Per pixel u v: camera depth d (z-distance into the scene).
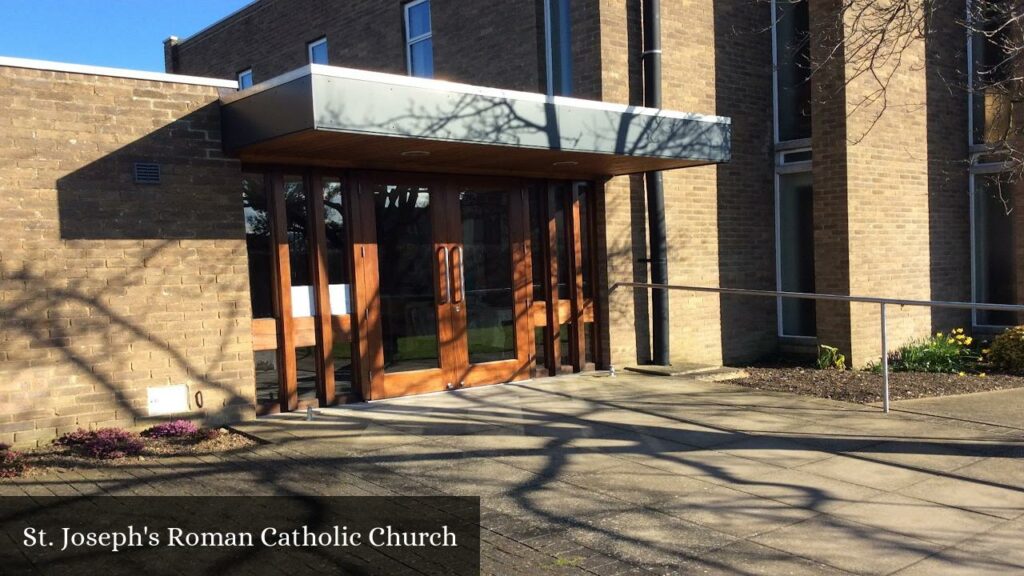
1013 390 9.33
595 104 7.88
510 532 4.84
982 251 12.90
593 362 10.23
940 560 4.51
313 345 7.98
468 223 9.07
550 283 9.76
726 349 11.45
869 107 11.04
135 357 6.84
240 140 7.01
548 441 6.79
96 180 6.65
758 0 11.30
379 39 13.12
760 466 6.20
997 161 12.44
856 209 10.90
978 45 12.55
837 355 10.98
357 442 6.68
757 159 11.87
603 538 4.77
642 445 6.72
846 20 10.43
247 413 7.41
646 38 10.01
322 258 7.98
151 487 5.53
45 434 6.43
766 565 4.42
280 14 15.52
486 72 11.14
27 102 6.36
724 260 11.41
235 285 7.35
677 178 10.79
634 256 10.29
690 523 5.02
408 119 6.63
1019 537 4.84
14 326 6.30
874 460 6.36
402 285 8.54
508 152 7.75
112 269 6.73
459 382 8.95
